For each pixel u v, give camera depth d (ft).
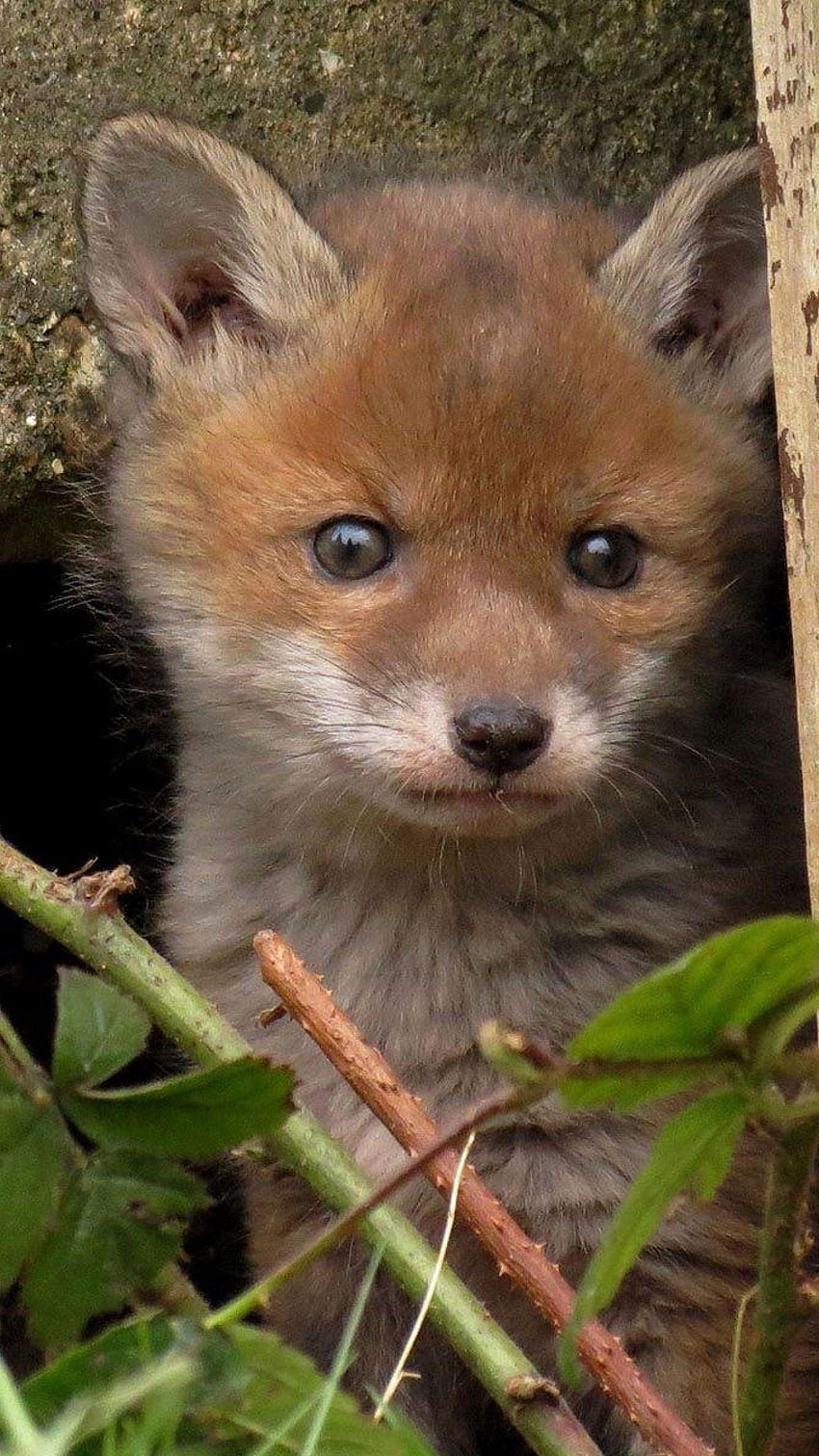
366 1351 23.68
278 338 22.79
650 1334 21.99
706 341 23.99
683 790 22.99
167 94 26.45
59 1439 11.35
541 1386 15.80
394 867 22.40
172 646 22.75
